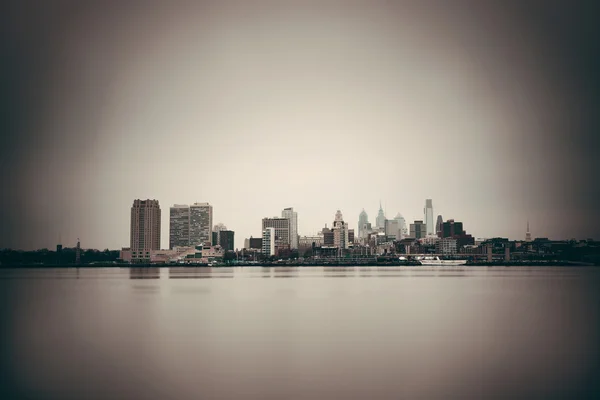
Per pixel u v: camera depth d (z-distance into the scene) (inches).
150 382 3206.2
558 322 5290.4
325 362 3641.7
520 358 3703.3
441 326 5088.6
